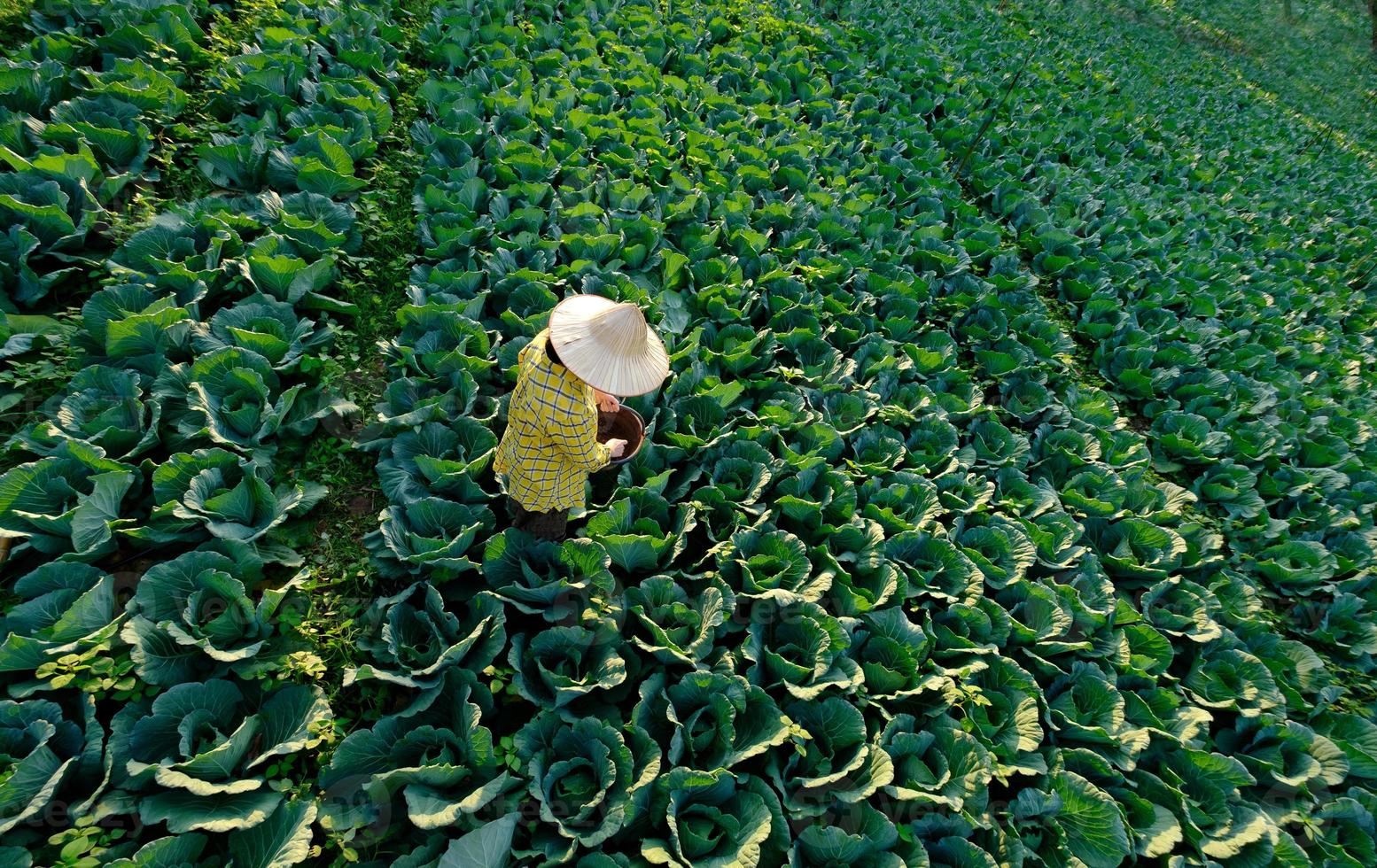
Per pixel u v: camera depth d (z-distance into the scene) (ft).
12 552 12.03
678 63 32.32
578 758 11.59
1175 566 18.24
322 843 10.72
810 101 33.71
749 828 11.23
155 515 12.66
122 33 20.74
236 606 11.71
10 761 10.02
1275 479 22.44
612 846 11.21
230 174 19.57
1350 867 13.55
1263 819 13.52
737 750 12.20
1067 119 41.29
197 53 22.26
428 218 20.31
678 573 14.67
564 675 12.52
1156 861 13.16
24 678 10.83
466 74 26.99
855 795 11.87
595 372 10.76
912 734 12.71
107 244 17.37
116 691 11.15
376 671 11.59
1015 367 22.20
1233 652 16.33
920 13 46.75
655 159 24.95
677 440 16.71
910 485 17.17
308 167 19.36
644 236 22.15
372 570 13.97
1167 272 30.30
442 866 9.87
